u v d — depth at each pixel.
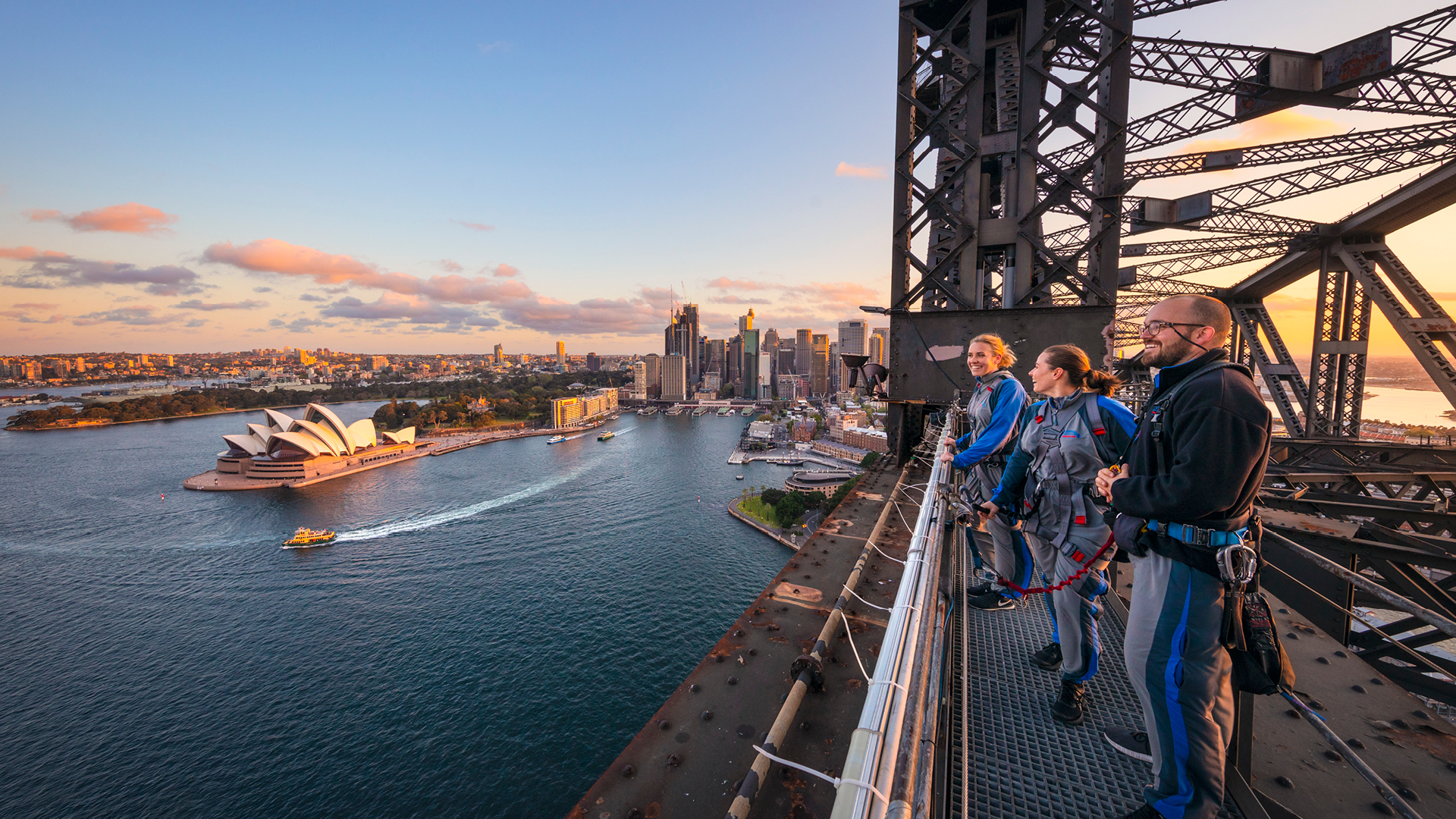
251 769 38.03
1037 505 3.28
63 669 48.84
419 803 35.47
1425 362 14.26
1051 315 7.15
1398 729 3.02
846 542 4.78
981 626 4.18
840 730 2.47
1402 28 9.52
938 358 7.82
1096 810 2.51
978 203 7.56
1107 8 6.93
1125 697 3.31
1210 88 10.84
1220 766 2.11
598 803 2.12
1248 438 1.98
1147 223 14.58
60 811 34.97
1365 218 15.06
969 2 7.46
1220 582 2.13
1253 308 22.89
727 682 2.86
